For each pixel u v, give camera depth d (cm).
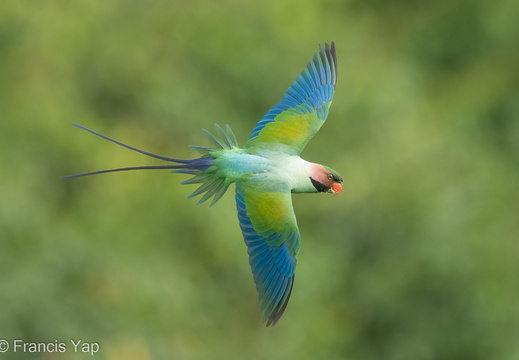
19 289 1287
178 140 1677
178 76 1716
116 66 1680
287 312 1597
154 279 1432
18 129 1516
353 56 1836
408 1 2052
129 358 1315
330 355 1591
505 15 1945
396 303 1627
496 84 1855
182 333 1412
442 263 1591
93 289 1366
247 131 1725
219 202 1582
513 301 1536
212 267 1563
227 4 1800
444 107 1853
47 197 1501
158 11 1759
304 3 1841
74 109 1592
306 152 1741
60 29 1652
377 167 1708
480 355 1537
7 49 1619
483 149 1730
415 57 1986
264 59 1762
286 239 575
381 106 1759
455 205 1623
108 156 1590
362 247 1698
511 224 1600
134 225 1521
